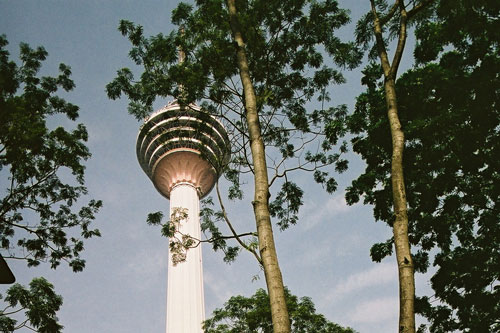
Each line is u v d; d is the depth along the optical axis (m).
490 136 23.19
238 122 21.72
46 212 28.50
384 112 24.73
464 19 21.28
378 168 25.77
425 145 23.78
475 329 24.02
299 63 22.66
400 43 17.17
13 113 24.20
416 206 25.16
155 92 22.38
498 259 24.52
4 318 25.45
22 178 27.09
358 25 20.72
